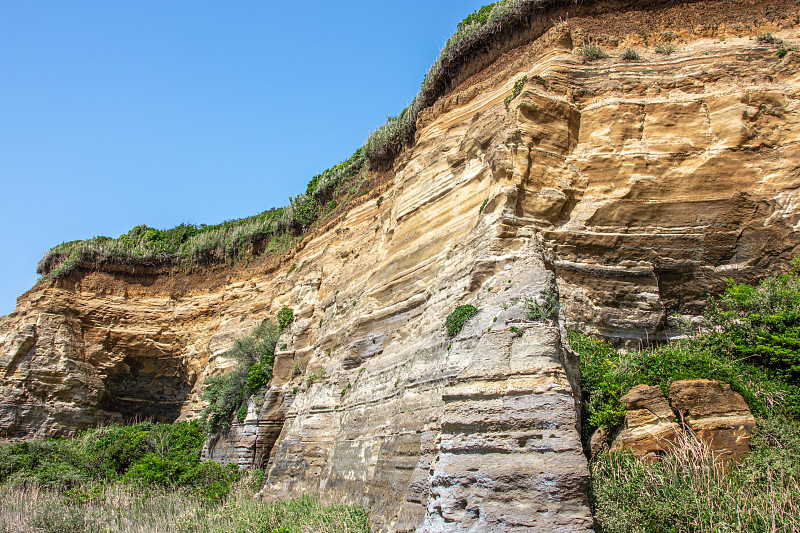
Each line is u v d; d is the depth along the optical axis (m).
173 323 41.31
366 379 19.34
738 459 10.94
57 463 28.02
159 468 25.38
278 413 26.56
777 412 11.83
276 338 30.30
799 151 16.20
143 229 47.84
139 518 19.59
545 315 12.23
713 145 16.75
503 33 21.58
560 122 17.44
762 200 16.08
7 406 36.09
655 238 16.36
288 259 35.88
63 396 38.03
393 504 14.04
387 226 23.03
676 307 16.44
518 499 9.72
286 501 19.17
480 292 14.69
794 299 14.22
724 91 17.23
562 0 20.11
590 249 16.34
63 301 40.69
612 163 16.89
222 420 29.58
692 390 11.62
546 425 10.23
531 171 16.50
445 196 19.45
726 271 16.19
